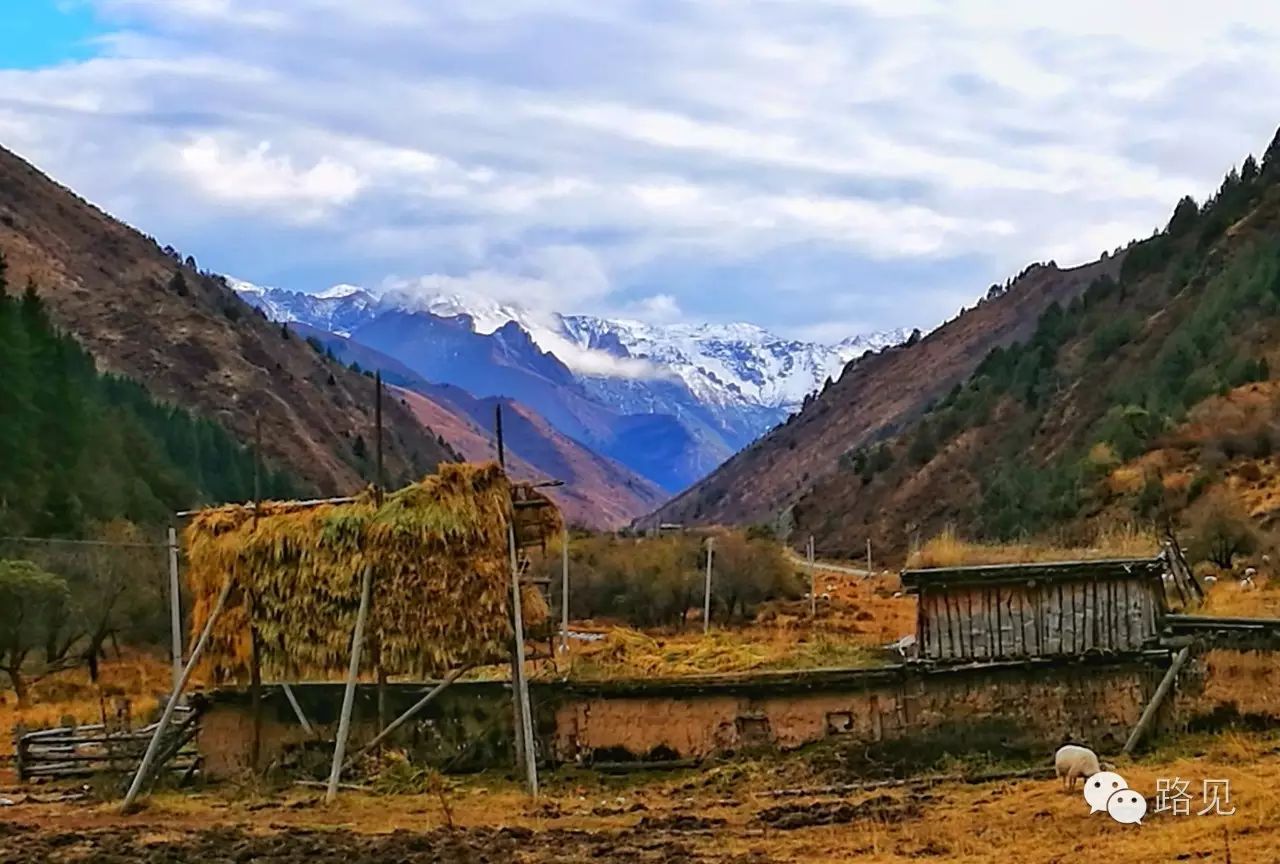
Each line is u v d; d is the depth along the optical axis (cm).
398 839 1994
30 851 1975
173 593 3416
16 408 6838
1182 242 15125
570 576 6912
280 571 2620
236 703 2862
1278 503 7050
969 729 2736
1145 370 11488
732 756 2762
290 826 2175
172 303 19825
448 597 2577
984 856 1747
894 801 2242
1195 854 1653
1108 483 8575
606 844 1956
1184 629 2741
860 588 8262
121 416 9644
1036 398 13262
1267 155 15262
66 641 5628
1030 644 2764
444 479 2612
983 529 10181
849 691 2784
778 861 1784
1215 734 2614
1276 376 9412
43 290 19038
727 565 7069
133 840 2055
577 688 2800
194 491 9412
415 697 2828
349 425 19638
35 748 2920
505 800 2416
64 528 6538
